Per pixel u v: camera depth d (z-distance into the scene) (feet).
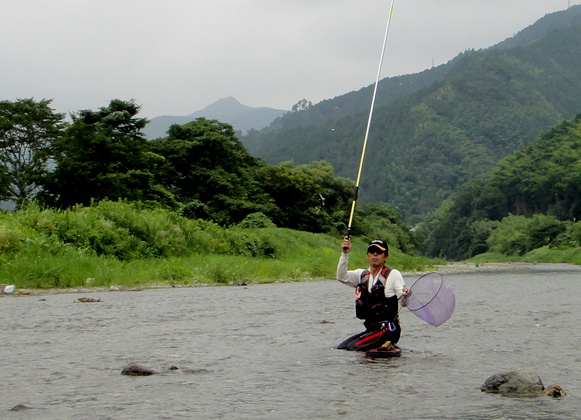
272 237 113.60
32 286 52.08
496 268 151.94
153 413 12.99
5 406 13.62
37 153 136.05
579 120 527.40
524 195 478.59
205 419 12.55
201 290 53.67
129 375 17.04
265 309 36.52
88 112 143.23
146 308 36.60
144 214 85.25
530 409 13.32
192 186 166.81
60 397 14.44
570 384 16.14
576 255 257.75
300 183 192.85
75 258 60.39
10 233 60.34
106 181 125.90
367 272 21.89
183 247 83.97
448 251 513.04
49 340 23.63
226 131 187.42
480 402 13.97
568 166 439.22
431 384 15.94
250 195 176.65
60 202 129.39
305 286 61.67
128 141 138.41
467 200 530.68
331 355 20.42
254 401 14.06
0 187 152.97
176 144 164.76
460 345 22.88
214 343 23.02
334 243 143.54
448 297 21.11
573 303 41.78
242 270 70.79
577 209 418.31
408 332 26.73
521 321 30.86
